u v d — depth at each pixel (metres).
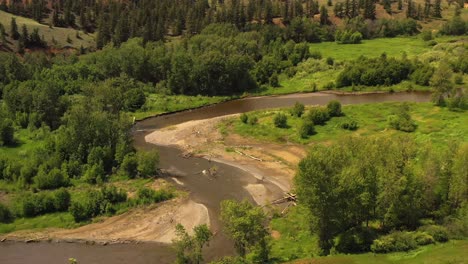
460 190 64.25
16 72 143.50
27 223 76.88
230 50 165.50
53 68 152.00
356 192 62.12
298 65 179.50
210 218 78.25
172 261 66.62
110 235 73.81
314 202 60.84
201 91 154.88
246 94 156.62
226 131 120.31
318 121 120.88
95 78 153.12
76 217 77.50
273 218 76.88
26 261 67.25
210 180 93.06
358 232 63.88
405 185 62.03
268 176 94.50
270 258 63.34
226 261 58.44
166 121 131.12
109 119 101.00
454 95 128.00
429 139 105.88
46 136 108.12
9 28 197.12
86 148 96.31
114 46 190.38
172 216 79.06
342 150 68.56
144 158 92.56
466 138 104.88
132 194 86.06
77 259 67.62
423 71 157.12
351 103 142.88
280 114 122.75
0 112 120.06
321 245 64.62
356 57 186.00
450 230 61.47
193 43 175.50
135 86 147.50
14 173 89.25
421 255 56.69
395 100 144.50
